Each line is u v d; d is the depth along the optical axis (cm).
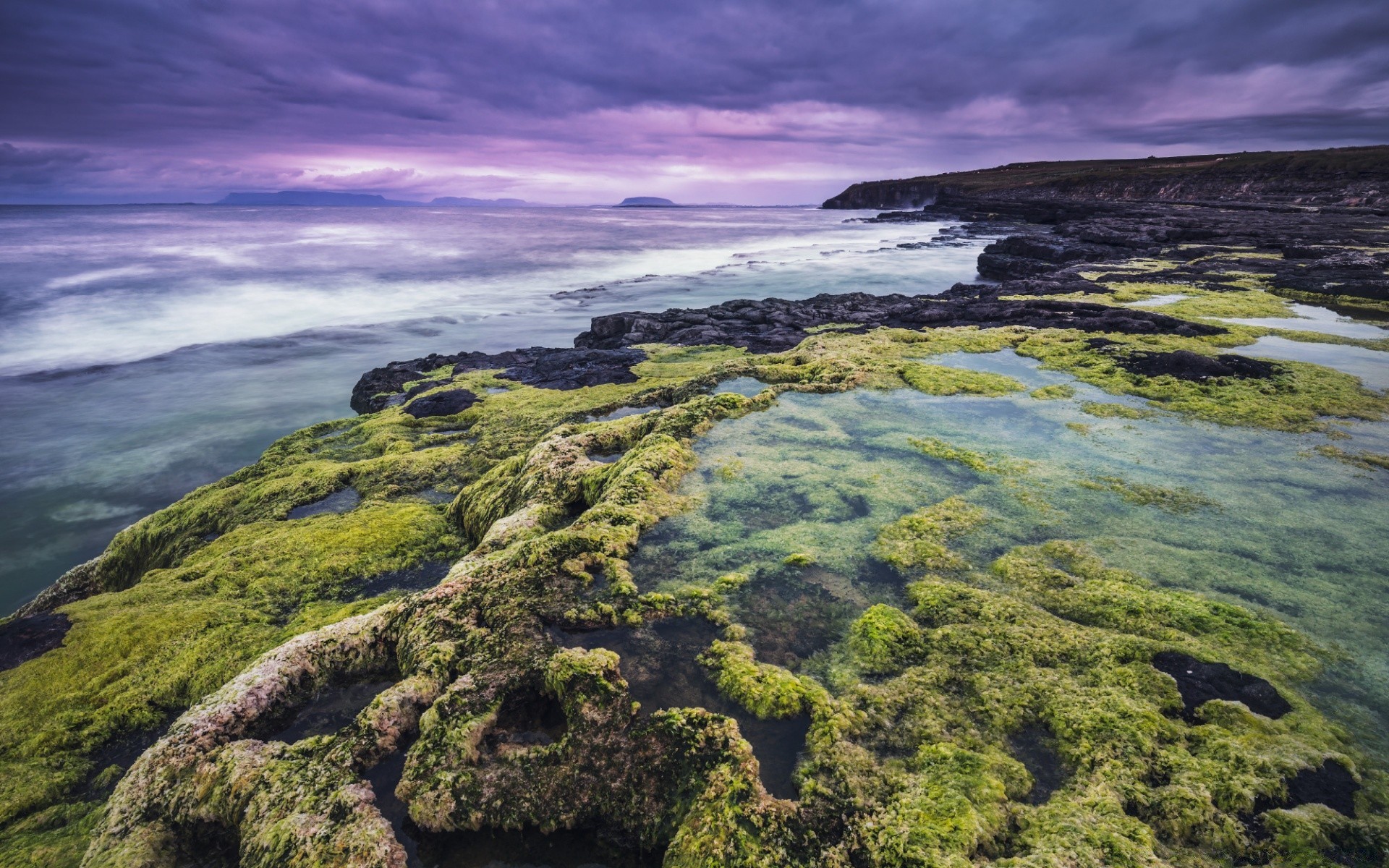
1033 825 446
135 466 2192
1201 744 501
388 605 741
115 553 1416
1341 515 860
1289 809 448
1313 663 588
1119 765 488
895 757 507
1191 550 777
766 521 865
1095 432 1170
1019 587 710
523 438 1546
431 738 544
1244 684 562
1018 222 9862
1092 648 608
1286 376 1434
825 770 496
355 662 688
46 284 4772
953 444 1111
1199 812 446
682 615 685
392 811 512
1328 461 1029
